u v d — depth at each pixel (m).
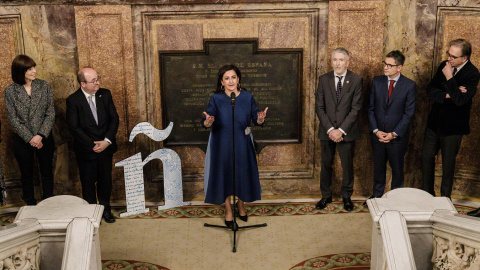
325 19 5.29
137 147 5.56
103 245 4.55
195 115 5.53
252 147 4.77
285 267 4.15
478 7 5.14
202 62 5.38
